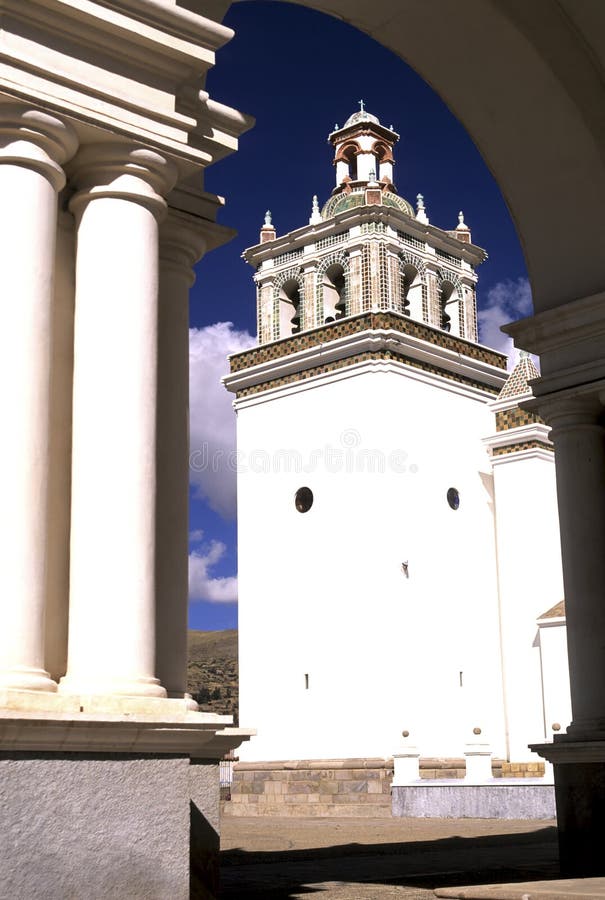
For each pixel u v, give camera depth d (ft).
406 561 78.69
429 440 82.89
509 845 42.70
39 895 14.07
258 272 92.12
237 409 89.35
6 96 15.70
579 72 28.04
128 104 16.92
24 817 14.10
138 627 15.92
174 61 17.51
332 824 61.87
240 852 38.86
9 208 15.76
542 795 61.00
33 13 16.02
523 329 30.53
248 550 85.61
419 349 82.99
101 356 16.49
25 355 15.44
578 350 29.60
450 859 34.83
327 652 79.05
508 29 27.48
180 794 15.72
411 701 76.59
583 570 29.09
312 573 81.20
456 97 30.14
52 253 16.12
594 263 29.43
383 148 96.48
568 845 27.71
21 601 14.85
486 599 84.28
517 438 84.17
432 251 90.27
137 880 15.03
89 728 14.62
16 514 14.99
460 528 83.82
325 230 87.25
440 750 77.66
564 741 28.30
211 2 20.74
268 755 80.53
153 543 16.40
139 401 16.53
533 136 29.50
